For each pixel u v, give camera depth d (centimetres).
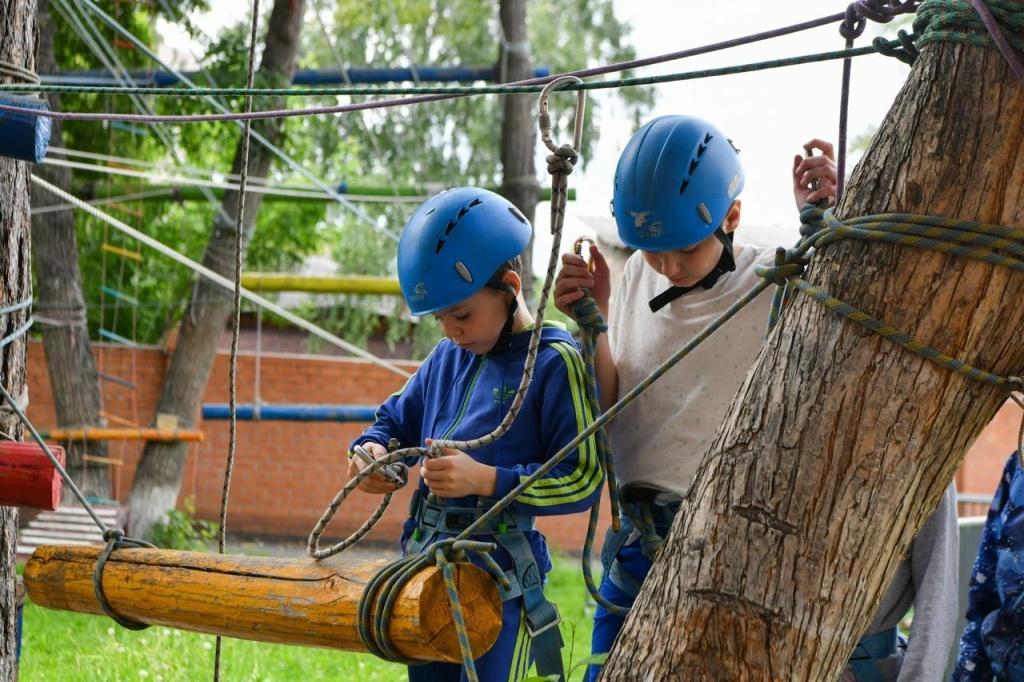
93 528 1007
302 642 271
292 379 1617
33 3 373
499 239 300
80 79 1122
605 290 331
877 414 215
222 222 1170
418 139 1377
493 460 303
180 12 1156
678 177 305
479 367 318
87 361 1137
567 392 301
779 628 217
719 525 224
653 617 230
